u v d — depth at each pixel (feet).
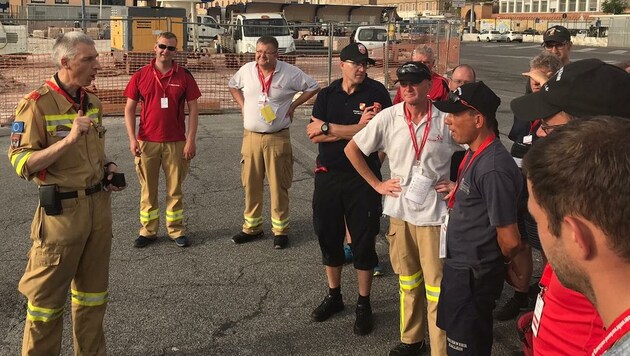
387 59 46.01
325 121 12.63
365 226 12.03
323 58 49.01
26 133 9.18
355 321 12.40
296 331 12.29
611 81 5.76
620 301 3.45
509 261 8.90
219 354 11.38
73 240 9.39
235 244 17.25
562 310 5.57
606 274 3.50
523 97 6.54
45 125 9.29
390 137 10.88
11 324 12.34
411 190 10.45
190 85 16.88
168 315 12.91
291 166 17.17
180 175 17.08
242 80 17.12
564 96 5.92
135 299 13.65
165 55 16.38
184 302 13.52
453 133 8.93
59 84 9.43
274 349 11.58
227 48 74.69
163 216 19.74
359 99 12.56
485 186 8.52
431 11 243.40
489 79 66.74
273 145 16.61
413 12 258.37
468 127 8.71
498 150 8.68
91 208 9.67
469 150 9.08
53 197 9.15
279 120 16.65
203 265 15.70
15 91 41.42
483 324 9.00
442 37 58.59
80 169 9.49
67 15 130.82
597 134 3.59
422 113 10.59
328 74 43.60
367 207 12.01
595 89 5.78
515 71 77.61
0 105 38.11
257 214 17.44
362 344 11.81
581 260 3.57
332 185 12.19
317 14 127.34
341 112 12.52
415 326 11.19
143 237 17.08
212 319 12.75
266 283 14.61
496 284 8.93
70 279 9.68
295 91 16.96
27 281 9.49
